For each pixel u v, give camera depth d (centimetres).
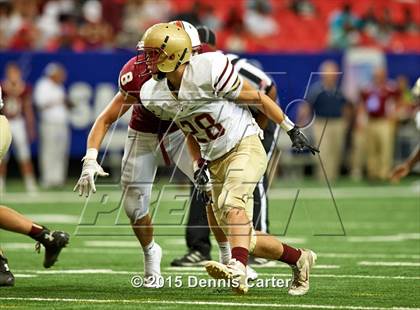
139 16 6400
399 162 6034
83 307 1762
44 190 5400
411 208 4328
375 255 2772
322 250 2919
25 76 5734
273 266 2495
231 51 5922
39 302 1839
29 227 2091
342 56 5834
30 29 6209
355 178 5969
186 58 1845
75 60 5762
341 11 6850
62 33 6225
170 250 2970
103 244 3134
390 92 5734
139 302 1830
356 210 4244
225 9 6738
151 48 1838
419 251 2869
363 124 5803
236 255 1795
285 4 6869
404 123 5981
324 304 1798
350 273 2345
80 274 2361
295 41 6712
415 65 5919
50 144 5559
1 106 2111
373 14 6688
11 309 1744
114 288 2075
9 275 2112
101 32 6244
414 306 1775
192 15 2689
